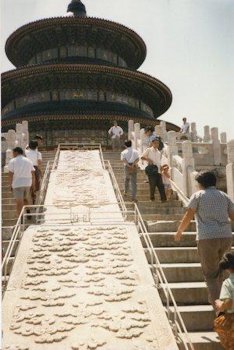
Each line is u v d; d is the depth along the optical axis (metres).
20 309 6.52
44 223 10.38
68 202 12.80
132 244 8.55
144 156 12.61
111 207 12.42
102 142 33.94
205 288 7.39
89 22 39.59
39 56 42.75
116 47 43.56
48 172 16.38
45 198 13.19
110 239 8.76
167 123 34.72
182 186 13.05
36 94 37.75
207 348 6.12
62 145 29.23
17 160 10.43
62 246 8.42
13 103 39.03
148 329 6.08
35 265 7.71
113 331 6.02
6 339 5.82
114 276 7.41
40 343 5.77
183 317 6.80
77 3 43.72
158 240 9.17
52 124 33.91
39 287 7.04
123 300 6.76
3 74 36.06
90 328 6.10
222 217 6.67
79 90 37.16
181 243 9.20
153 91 40.22
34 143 12.59
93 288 7.04
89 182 15.16
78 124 34.00
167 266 8.00
